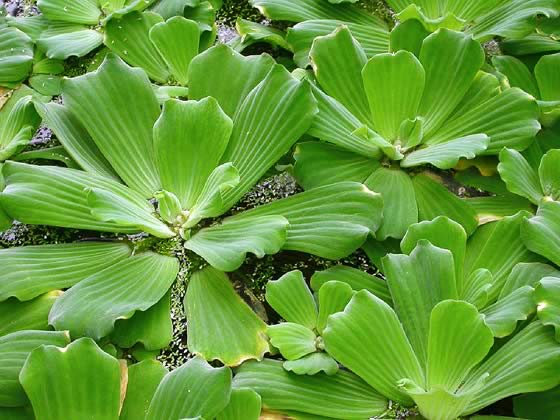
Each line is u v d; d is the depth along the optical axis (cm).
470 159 87
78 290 79
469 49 87
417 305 79
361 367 77
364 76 85
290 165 86
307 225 82
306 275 83
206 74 87
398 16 90
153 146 86
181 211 83
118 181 85
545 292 78
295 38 91
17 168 82
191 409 74
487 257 82
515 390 76
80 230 85
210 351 78
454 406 75
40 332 77
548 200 83
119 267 81
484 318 75
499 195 86
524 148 86
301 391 77
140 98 86
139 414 76
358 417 77
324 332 77
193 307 80
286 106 84
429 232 81
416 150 87
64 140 84
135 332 79
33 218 82
